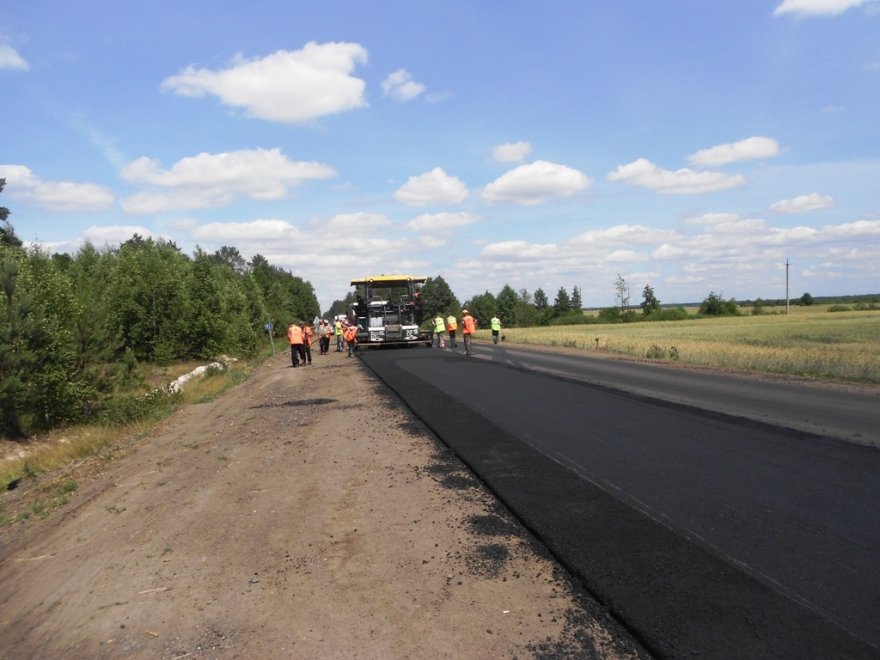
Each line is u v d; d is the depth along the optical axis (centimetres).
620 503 600
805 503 582
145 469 912
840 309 11225
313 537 566
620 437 893
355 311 3400
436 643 374
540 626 388
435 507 626
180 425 1312
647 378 1680
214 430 1182
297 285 8925
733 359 2136
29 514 751
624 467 729
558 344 3522
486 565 482
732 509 572
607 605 402
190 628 415
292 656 370
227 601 450
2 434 1330
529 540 529
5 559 599
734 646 347
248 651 379
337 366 2459
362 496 680
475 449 845
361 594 445
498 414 1118
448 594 437
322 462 845
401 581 462
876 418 1022
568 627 385
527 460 777
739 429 930
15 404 1320
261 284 6406
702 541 499
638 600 405
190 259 3133
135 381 1806
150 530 625
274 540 566
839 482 644
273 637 394
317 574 486
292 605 436
